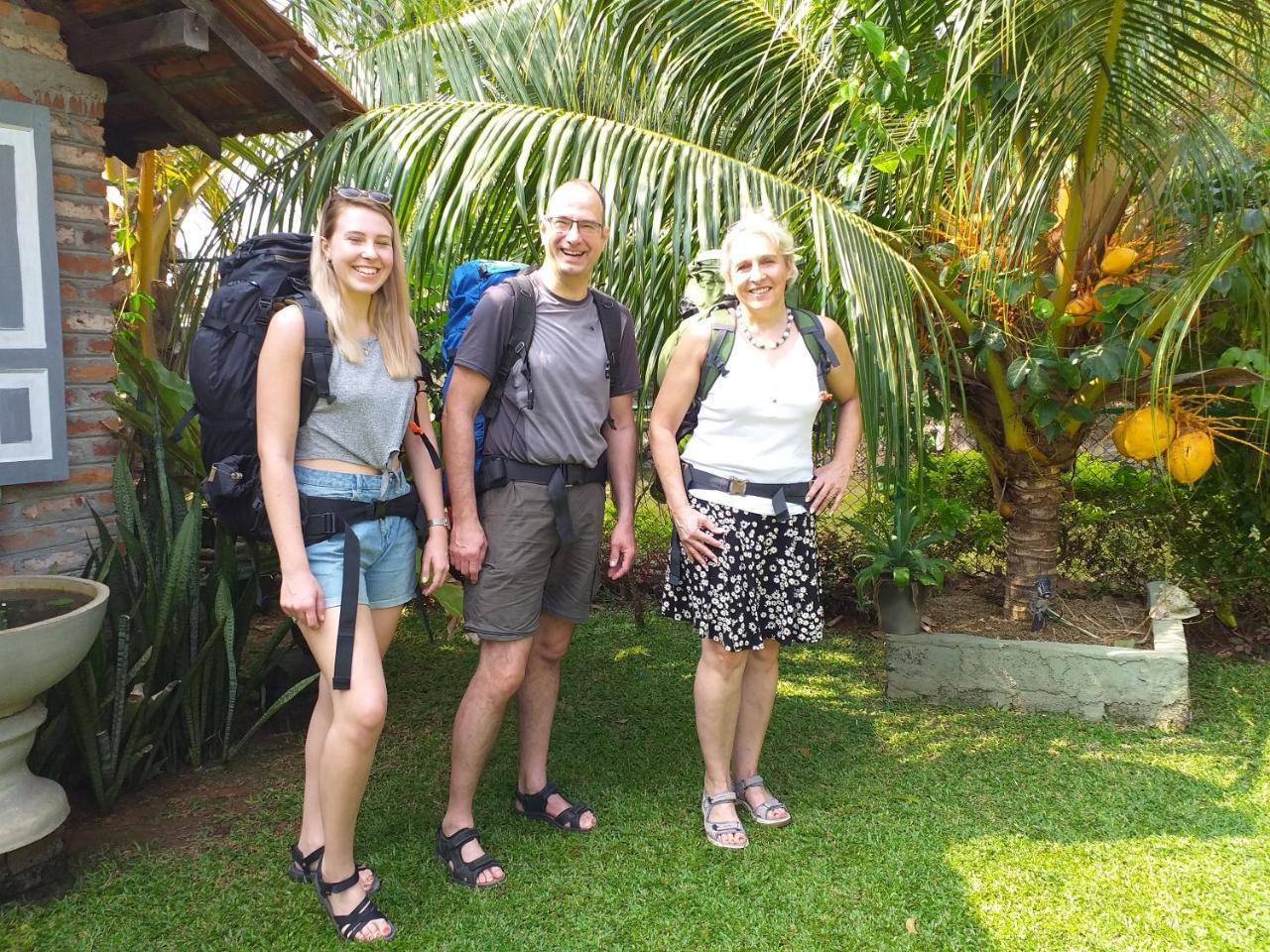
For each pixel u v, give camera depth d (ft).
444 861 8.25
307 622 6.84
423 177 11.68
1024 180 10.77
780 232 8.32
